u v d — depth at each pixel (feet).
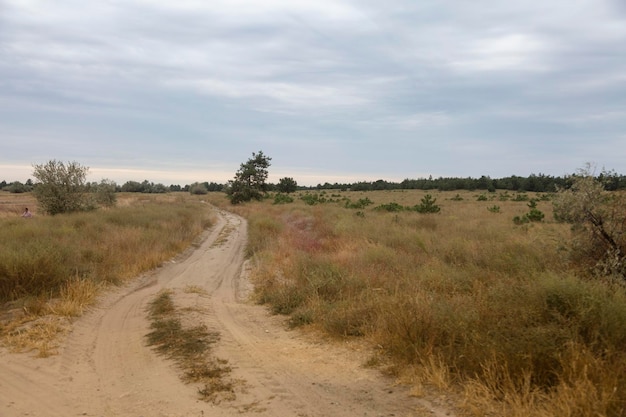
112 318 25.79
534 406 11.37
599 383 11.52
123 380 16.06
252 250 58.18
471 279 26.61
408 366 15.58
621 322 14.55
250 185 192.44
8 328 22.09
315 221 81.10
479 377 13.50
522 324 15.92
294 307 26.76
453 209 112.06
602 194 25.75
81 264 36.76
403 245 45.42
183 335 21.25
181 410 13.30
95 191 127.03
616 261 22.48
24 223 61.11
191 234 75.61
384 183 355.97
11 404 14.02
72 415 13.21
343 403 13.37
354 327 20.76
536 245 33.63
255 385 15.02
